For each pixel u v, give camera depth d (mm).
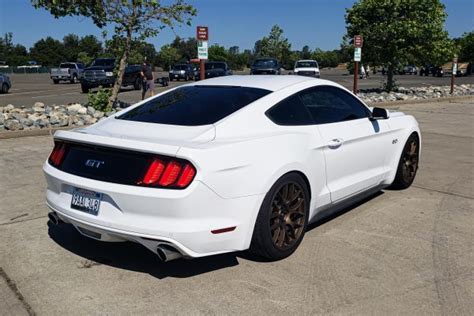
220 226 3568
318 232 4789
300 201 4258
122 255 4227
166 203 3387
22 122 10156
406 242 4539
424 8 19859
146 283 3723
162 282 3740
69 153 4008
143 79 18219
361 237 4660
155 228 3416
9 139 9547
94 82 26844
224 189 3576
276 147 3994
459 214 5355
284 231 4121
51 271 3916
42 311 3311
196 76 42406
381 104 17312
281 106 4355
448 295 3539
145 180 3457
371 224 5020
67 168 3920
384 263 4078
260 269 3963
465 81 43969
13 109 12258
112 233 3584
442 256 4223
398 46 20281
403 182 6207
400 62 20828
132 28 12312
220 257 4191
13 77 55656
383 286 3674
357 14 20734
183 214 3414
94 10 11805
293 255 4230
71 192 3848
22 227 4879
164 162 3449
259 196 3795
